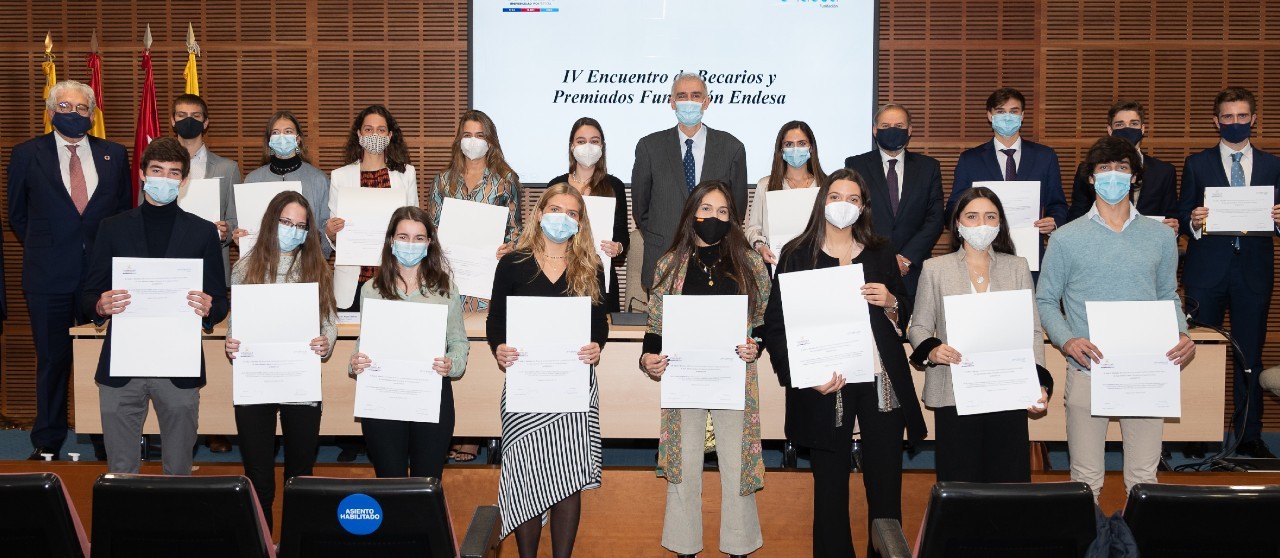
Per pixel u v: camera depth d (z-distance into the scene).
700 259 3.42
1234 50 5.97
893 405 3.30
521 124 5.97
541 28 5.93
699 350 3.29
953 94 6.06
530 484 3.30
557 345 3.26
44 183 4.52
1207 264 4.74
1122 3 6.00
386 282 3.39
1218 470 4.02
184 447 3.63
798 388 3.35
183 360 3.46
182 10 6.11
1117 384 3.34
